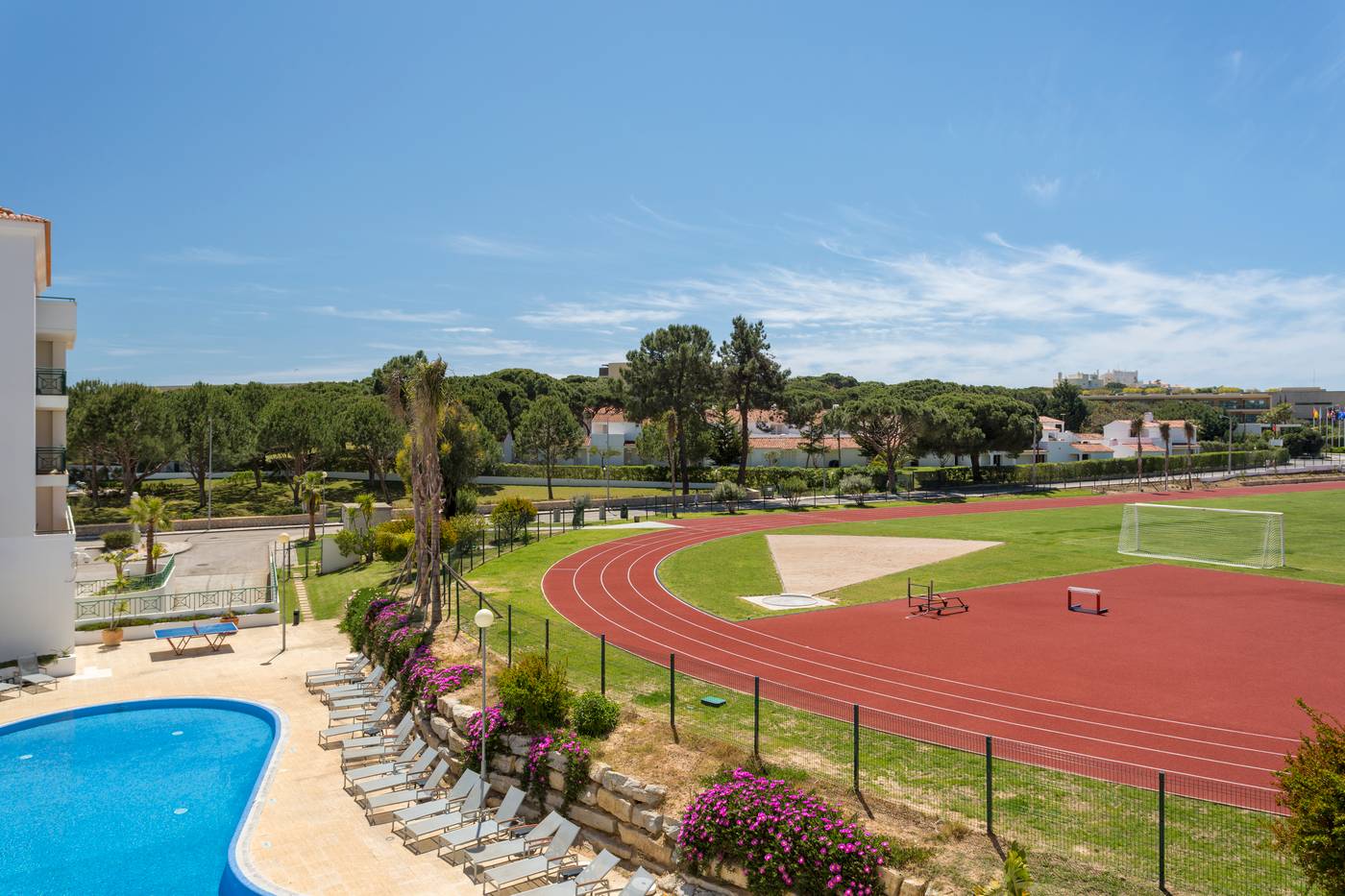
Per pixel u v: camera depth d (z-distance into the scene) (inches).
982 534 2532.0
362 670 1213.7
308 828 764.0
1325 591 1643.7
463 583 1261.1
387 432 3216.0
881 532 2578.7
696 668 1059.3
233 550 2352.4
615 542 2306.8
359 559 2047.2
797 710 895.1
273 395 3821.4
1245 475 4891.7
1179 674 1063.0
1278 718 895.7
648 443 4033.0
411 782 859.4
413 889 663.8
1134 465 4906.5
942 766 738.2
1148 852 585.6
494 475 3991.1
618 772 745.6
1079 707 931.3
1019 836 606.9
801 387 7357.3
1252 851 584.4
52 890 649.6
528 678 852.6
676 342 3410.4
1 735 992.2
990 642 1227.2
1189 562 1999.3
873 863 589.0
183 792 842.2
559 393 5098.4
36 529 1375.5
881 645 1209.4
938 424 3875.5
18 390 1239.5
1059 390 7514.8
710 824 654.5
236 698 1117.7
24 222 1230.3
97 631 1397.6
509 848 711.7
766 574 1836.9
